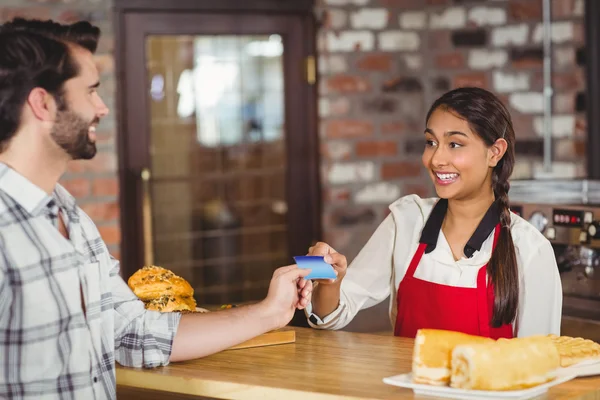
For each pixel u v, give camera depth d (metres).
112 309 1.91
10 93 1.69
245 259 4.99
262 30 4.81
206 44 4.75
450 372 1.65
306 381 1.78
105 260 1.91
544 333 2.16
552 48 4.47
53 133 1.72
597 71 4.34
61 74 1.70
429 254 2.27
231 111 4.86
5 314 1.66
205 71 4.78
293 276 2.04
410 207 2.39
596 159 4.37
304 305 2.08
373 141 4.95
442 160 2.16
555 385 1.70
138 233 4.68
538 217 3.22
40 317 1.67
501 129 2.17
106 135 4.47
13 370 1.66
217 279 4.96
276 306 2.03
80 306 1.74
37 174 1.74
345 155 4.91
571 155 4.44
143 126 4.66
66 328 1.71
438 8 4.89
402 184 5.02
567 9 4.40
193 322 1.99
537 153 4.55
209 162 4.86
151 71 4.66
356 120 4.91
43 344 1.67
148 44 4.64
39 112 1.70
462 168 2.15
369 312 3.68
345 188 4.92
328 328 2.32
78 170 4.44
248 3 4.76
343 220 4.93
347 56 4.87
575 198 3.49
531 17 4.54
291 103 4.91
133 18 4.59
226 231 4.95
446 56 4.89
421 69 4.96
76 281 1.73
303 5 4.84
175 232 4.85
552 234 3.17
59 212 1.81
